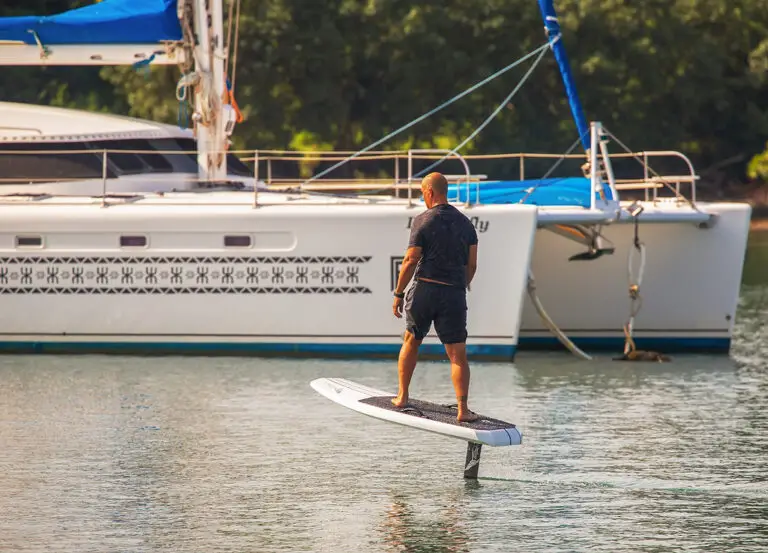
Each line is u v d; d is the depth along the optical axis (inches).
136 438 1663.4
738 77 7244.1
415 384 2055.9
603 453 1583.4
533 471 1493.6
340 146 6314.0
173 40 2389.3
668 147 7012.8
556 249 2480.3
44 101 6008.9
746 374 2206.0
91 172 2450.8
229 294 2262.6
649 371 2242.9
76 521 1285.7
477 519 1298.0
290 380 2086.6
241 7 5782.5
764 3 6825.8
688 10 6624.0
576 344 2522.1
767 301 3348.9
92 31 2367.1
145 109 5708.7
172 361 2260.1
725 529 1267.2
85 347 2313.0
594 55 6215.6
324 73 5944.9
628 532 1256.8
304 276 2247.8
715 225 2434.8
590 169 2363.4
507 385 2078.0
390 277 2233.0
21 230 2290.8
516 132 6309.1
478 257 2220.7
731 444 1633.9
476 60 6127.0
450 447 1621.6
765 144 7470.5
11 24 2353.6
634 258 2468.0
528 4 6092.5
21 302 2306.8
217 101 2456.9
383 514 1314.0
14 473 1475.1
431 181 1417.3
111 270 2283.5
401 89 6151.6
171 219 2256.4
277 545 1211.2
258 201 2288.4
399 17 5979.3
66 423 1755.7
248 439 1659.7
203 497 1375.5
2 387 2025.1
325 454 1578.5
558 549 1204.5
